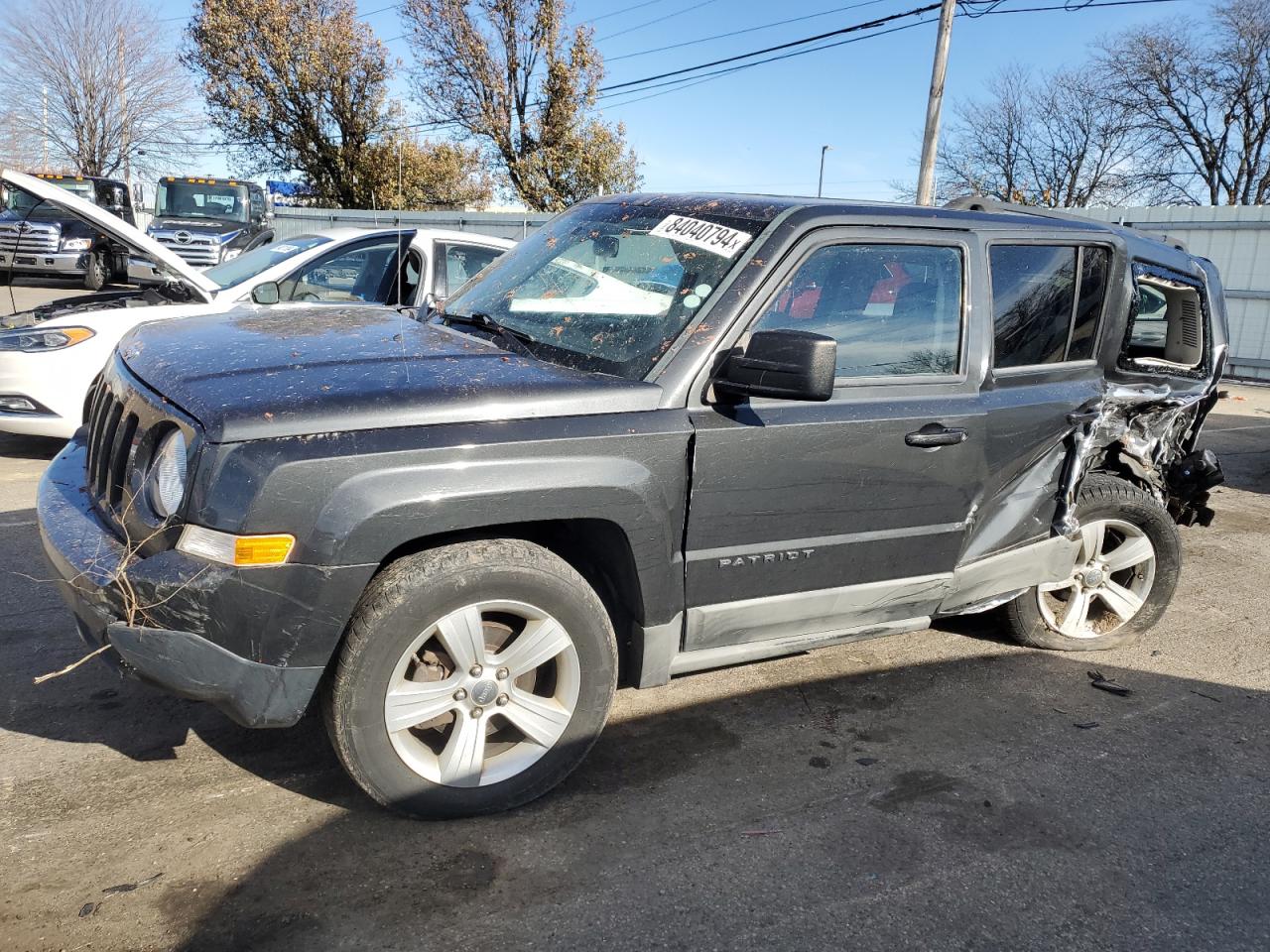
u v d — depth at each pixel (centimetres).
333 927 243
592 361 311
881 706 387
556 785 305
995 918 263
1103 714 392
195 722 339
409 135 2792
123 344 351
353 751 268
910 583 358
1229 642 480
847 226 337
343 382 272
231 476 246
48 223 1800
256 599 248
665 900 261
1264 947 260
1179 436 529
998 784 333
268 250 741
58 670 371
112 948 231
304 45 2689
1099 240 411
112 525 285
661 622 307
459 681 280
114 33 3800
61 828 276
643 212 368
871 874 279
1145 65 3422
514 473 267
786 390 284
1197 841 306
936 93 1820
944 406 350
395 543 257
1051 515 406
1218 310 539
